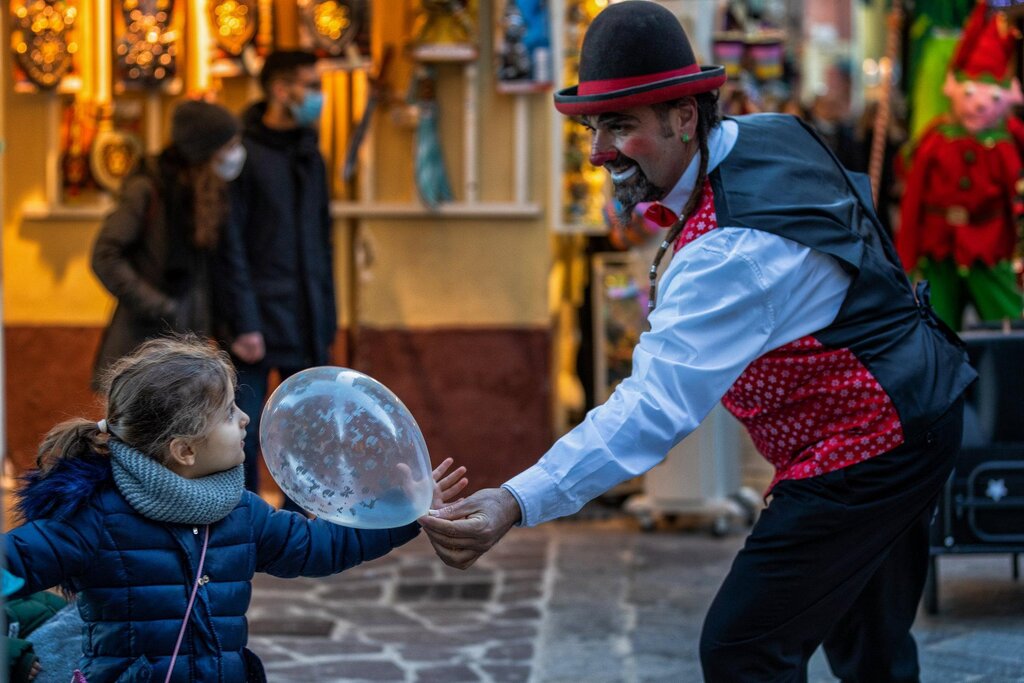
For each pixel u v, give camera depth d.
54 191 7.71
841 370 3.18
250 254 6.52
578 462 3.01
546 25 7.45
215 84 7.71
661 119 3.16
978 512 5.36
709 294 3.07
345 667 4.99
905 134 10.08
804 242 3.11
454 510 3.00
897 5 8.66
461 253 7.63
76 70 7.61
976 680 4.66
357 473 2.99
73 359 7.81
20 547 2.95
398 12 7.50
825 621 3.27
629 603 5.86
